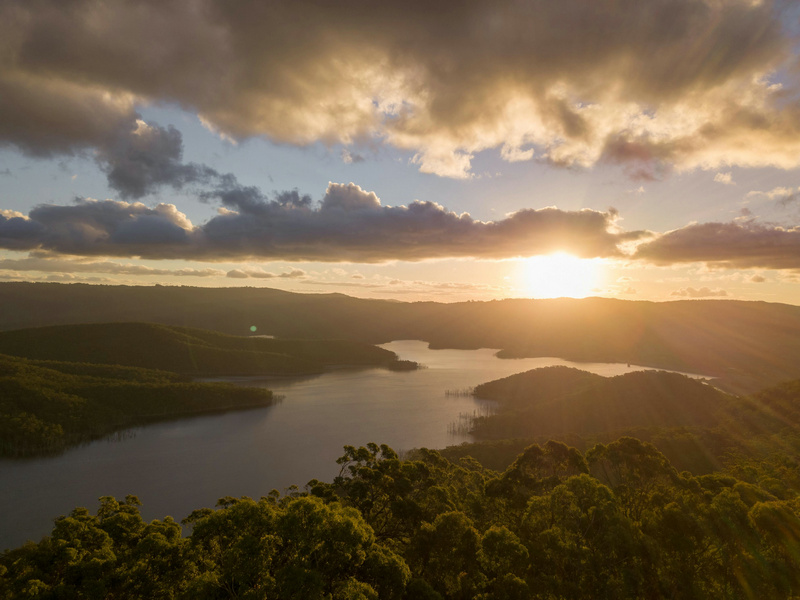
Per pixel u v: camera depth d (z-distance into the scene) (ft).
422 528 126.52
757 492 141.28
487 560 115.44
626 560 112.88
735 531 119.24
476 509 162.91
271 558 90.48
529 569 118.11
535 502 137.18
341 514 101.24
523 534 135.54
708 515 123.24
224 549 100.27
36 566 106.73
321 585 84.33
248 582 86.63
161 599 104.22
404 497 145.79
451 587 117.29
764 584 111.34
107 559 108.99
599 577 111.24
